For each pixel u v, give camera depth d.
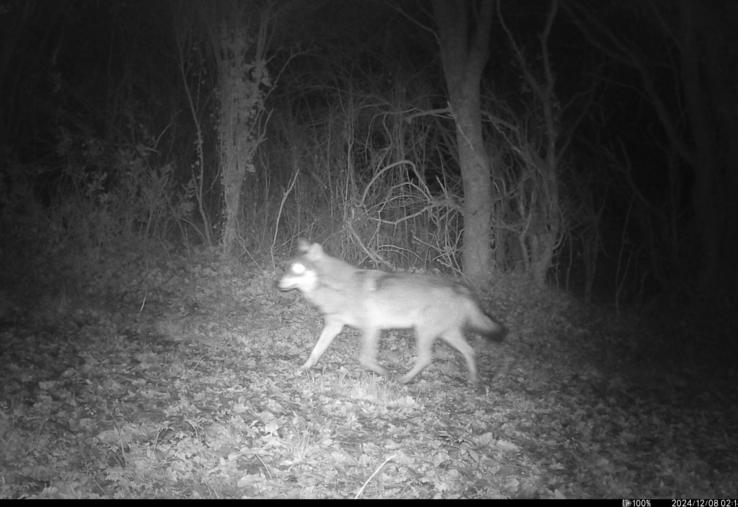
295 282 9.34
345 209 16.59
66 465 6.21
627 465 8.17
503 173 19.25
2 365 8.47
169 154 18.59
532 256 17.95
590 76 20.05
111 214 14.43
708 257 19.28
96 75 18.47
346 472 6.79
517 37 19.64
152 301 12.34
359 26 18.58
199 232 16.42
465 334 12.63
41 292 11.59
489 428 8.52
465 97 16.31
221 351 10.07
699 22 17.73
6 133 17.09
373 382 9.12
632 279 22.78
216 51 15.75
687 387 12.23
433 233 18.03
